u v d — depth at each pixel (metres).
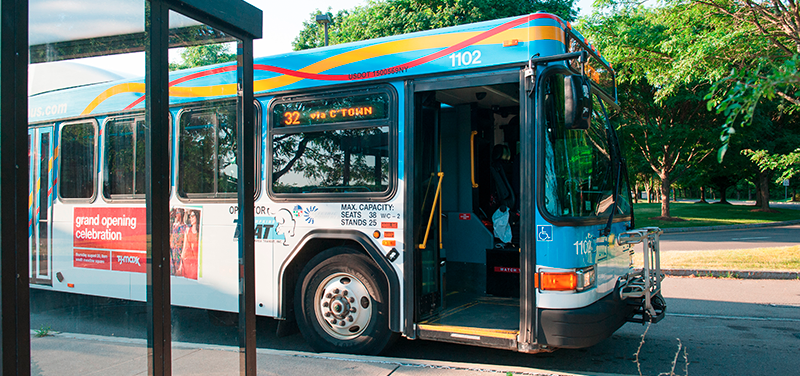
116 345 3.03
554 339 4.36
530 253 4.49
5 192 2.04
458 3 16.61
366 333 5.14
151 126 2.79
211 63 3.38
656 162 23.70
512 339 4.52
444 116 6.50
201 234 4.96
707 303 7.77
